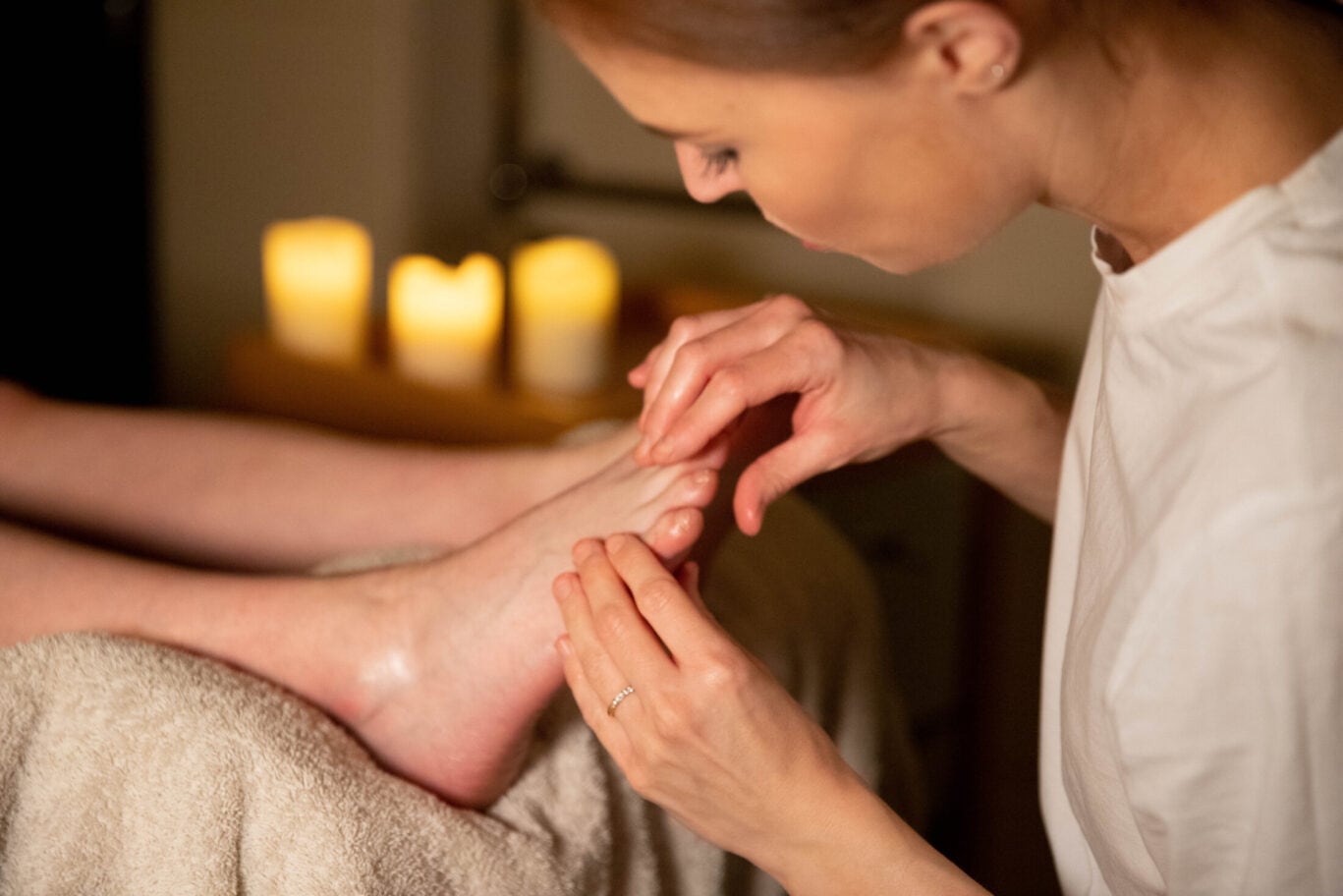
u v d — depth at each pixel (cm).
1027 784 168
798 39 47
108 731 69
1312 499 48
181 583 83
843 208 53
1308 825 52
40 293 199
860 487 145
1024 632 166
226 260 206
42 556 85
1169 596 52
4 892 68
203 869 66
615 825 81
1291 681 50
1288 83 54
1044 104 51
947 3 46
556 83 194
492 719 76
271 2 196
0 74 188
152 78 203
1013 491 86
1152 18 52
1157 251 57
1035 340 163
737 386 67
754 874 94
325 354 159
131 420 107
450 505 100
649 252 190
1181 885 56
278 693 76
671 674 59
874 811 60
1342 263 51
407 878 69
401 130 188
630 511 75
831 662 101
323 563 100
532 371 148
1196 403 54
